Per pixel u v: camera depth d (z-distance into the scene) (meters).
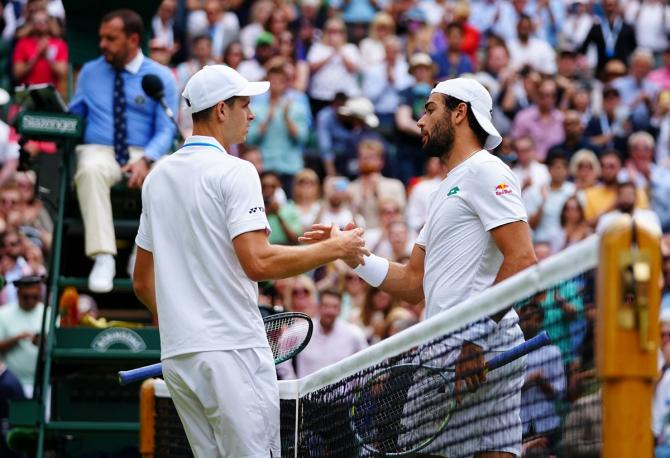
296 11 34.59
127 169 16.14
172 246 10.20
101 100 16.61
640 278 7.05
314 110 31.98
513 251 10.38
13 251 23.64
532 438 8.80
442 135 11.03
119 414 16.33
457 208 10.71
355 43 34.78
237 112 10.48
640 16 36.50
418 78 30.75
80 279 15.75
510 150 29.34
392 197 27.05
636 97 32.88
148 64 16.89
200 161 10.21
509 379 9.16
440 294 10.75
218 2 33.28
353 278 23.06
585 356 7.76
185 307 10.03
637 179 28.88
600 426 7.58
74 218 16.97
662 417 19.14
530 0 37.03
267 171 26.27
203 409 10.13
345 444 10.39
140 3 17.66
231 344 9.93
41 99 16.39
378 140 29.33
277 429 10.10
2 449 18.83
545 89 30.45
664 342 19.52
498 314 9.07
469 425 9.29
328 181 27.06
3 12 31.92
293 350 11.45
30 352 20.50
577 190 27.44
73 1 17.55
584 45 35.94
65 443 16.25
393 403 9.88
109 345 15.44
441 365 9.42
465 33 33.84
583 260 7.62
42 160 17.20
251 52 32.97
